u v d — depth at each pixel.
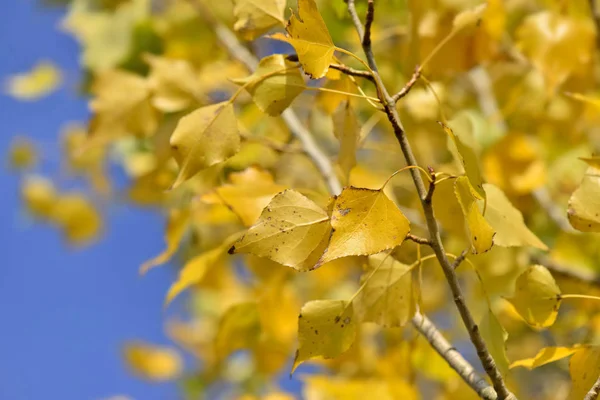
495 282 1.16
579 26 1.14
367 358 1.18
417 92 1.18
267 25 1.00
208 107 0.97
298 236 0.91
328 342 0.94
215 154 0.97
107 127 1.14
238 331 1.14
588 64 1.16
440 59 1.10
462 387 1.08
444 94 1.18
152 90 1.15
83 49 1.59
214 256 1.06
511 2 1.29
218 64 1.28
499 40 1.16
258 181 1.06
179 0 1.49
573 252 1.24
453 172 1.08
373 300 0.96
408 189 1.18
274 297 1.13
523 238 0.97
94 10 1.61
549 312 0.96
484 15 1.10
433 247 0.90
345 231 0.88
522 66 1.27
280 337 1.15
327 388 1.11
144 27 1.50
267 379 1.65
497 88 1.28
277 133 1.26
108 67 1.51
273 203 0.91
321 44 0.90
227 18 1.46
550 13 1.15
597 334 1.15
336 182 1.17
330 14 1.25
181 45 1.43
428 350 1.11
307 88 0.96
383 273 0.96
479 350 0.91
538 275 0.96
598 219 0.93
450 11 1.11
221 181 1.18
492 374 0.91
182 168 0.97
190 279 1.07
